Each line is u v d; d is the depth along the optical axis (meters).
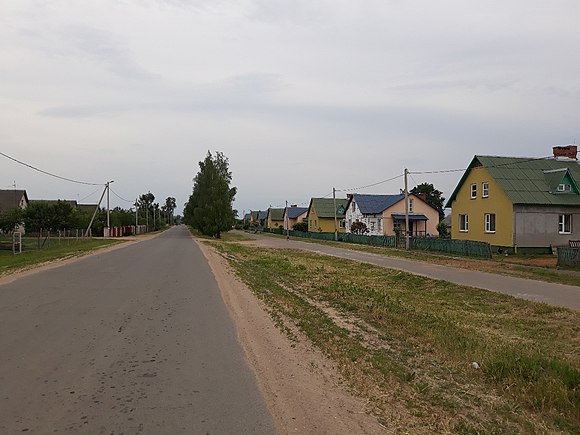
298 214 104.62
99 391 5.52
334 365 6.87
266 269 22.73
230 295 13.18
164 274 17.67
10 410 4.92
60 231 45.88
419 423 4.86
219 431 4.53
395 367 6.84
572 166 36.62
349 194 78.75
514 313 13.02
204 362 6.79
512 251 32.38
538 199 32.56
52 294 12.51
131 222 82.75
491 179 34.72
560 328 11.08
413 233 55.97
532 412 5.53
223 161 80.50
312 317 10.48
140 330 8.63
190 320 9.63
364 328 9.72
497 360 7.11
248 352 7.39
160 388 5.67
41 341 7.73
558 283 18.45
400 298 15.37
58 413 4.86
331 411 5.11
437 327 10.37
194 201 77.69
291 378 6.22
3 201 71.56
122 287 14.02
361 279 20.23
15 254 27.94
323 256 32.69
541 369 6.76
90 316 9.76
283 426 4.69
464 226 38.88
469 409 5.34
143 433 4.43
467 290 16.61
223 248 38.03
